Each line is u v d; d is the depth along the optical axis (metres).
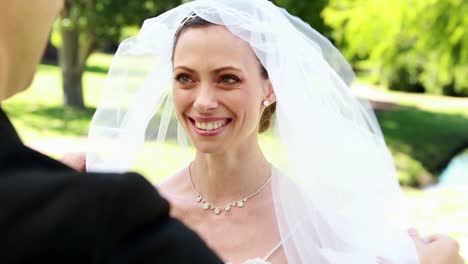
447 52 12.42
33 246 0.78
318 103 2.22
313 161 2.17
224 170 2.22
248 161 2.24
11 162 0.86
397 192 2.27
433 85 24.98
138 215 0.82
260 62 2.11
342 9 13.53
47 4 0.91
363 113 2.37
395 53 13.57
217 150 2.10
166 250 0.82
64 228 0.79
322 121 2.20
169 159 2.60
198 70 2.04
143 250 0.81
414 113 19.62
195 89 2.07
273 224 2.21
